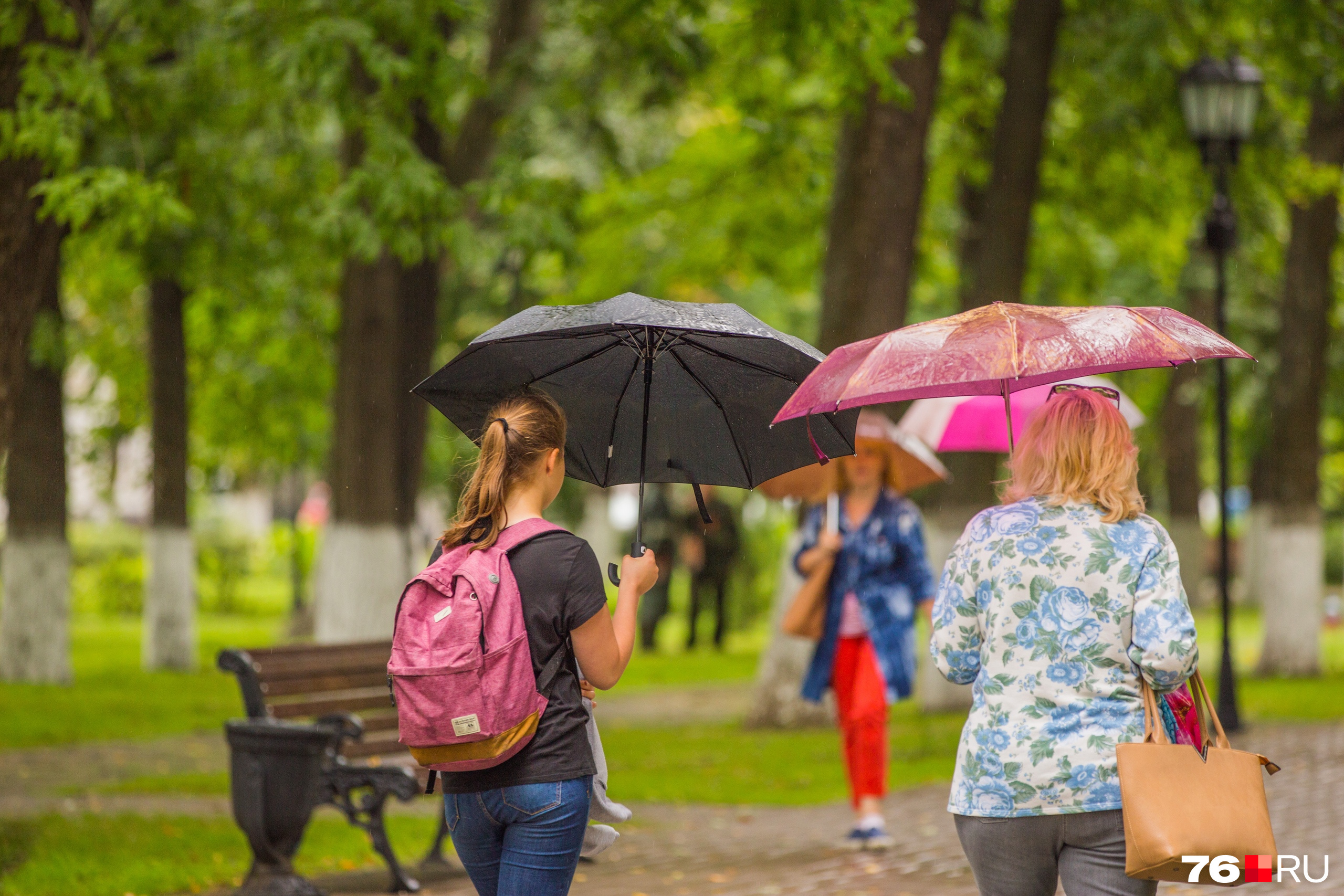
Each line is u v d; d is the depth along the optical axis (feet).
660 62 81.51
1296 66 95.09
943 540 97.04
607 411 28.89
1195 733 25.38
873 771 52.39
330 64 68.54
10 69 53.98
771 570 185.37
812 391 26.58
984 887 25.07
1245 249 126.52
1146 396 172.55
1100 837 24.14
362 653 50.11
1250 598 232.32
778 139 90.58
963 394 28.37
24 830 53.88
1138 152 111.55
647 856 52.16
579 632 23.80
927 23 87.81
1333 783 65.21
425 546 122.11
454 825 24.18
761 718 91.35
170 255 105.60
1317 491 118.93
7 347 52.37
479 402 28.30
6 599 107.34
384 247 91.91
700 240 134.41
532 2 100.53
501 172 80.38
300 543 178.91
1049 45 93.56
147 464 141.08
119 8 76.43
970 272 112.06
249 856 51.03
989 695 24.91
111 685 107.55
